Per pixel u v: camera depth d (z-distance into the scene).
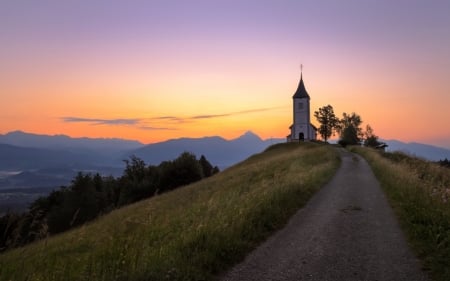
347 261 8.01
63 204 62.00
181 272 6.95
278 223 11.36
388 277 7.08
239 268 7.70
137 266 7.05
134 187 72.56
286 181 17.80
